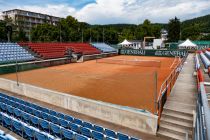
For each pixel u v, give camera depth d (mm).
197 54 38188
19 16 106625
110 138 7559
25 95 15977
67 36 78625
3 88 18016
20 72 24203
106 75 22422
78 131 8938
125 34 102312
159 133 9562
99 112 11516
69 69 27203
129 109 10461
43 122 9375
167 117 10375
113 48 54188
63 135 8734
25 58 30406
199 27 114625
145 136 9570
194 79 16297
